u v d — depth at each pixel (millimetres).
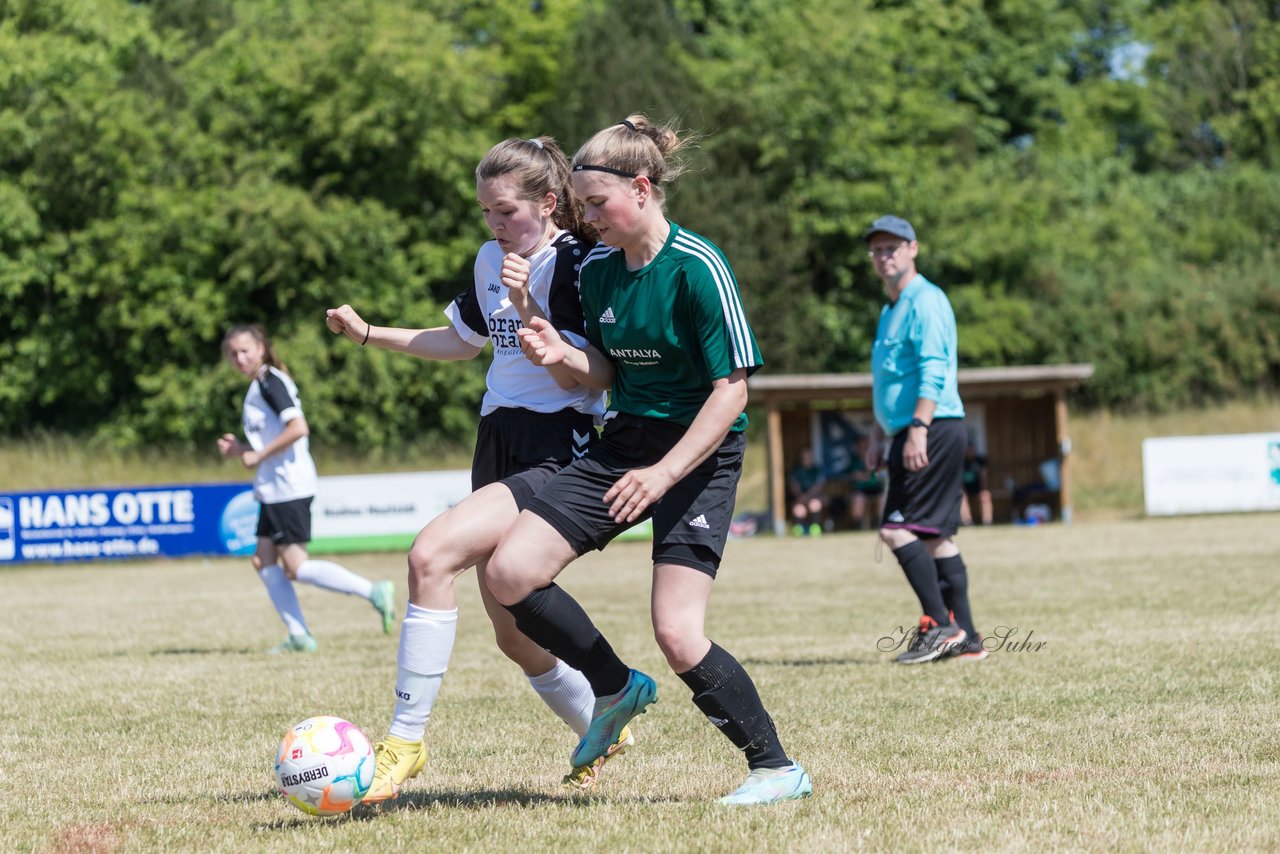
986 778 5715
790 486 33625
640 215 5027
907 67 51656
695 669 5148
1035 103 57500
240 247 42094
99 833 5074
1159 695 7742
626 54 45969
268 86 44469
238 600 18641
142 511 28188
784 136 47188
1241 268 50969
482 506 5391
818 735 6852
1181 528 26938
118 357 43906
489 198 5543
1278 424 40250
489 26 49000
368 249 43406
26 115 42719
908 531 9789
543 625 5242
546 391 5711
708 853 4488
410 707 5297
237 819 5293
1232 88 60594
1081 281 49375
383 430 43375
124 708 8508
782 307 46125
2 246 42438
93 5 45562
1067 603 13508
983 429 33438
